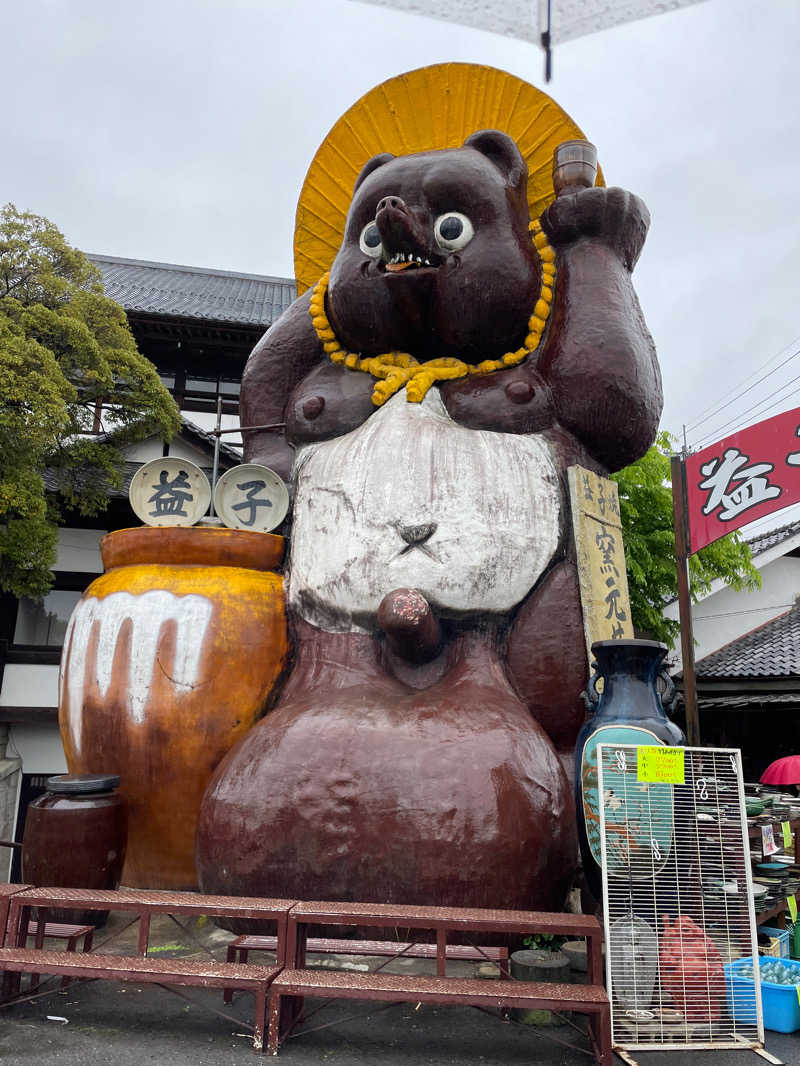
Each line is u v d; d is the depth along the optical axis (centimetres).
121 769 670
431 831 548
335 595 691
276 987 429
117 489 1350
